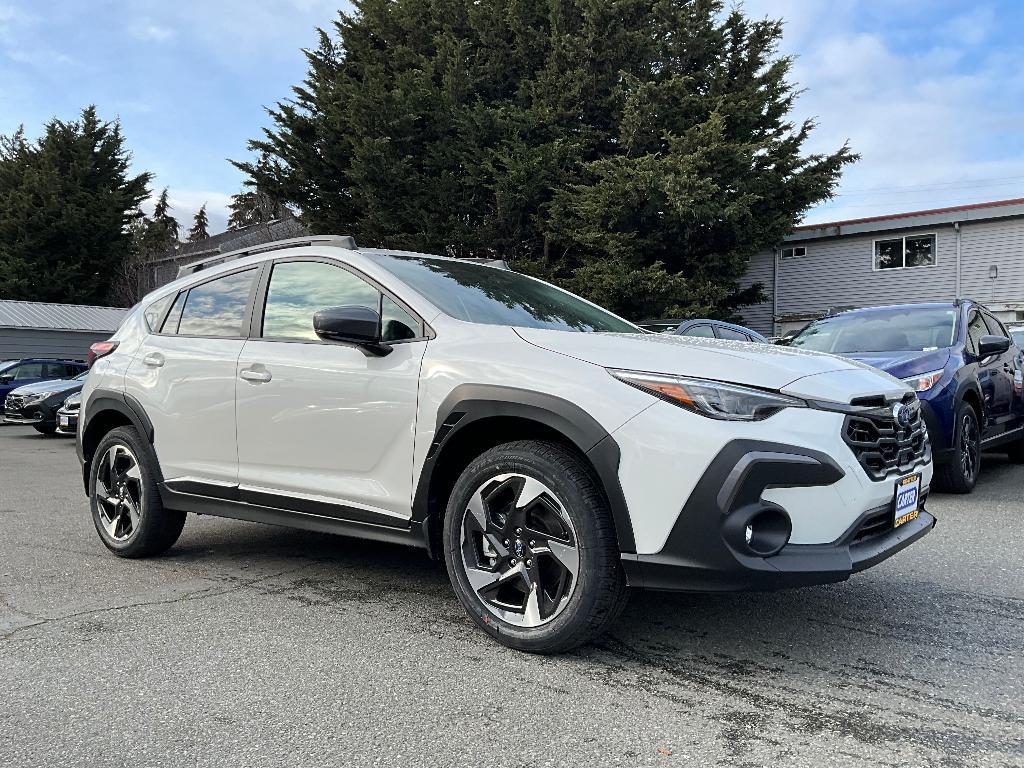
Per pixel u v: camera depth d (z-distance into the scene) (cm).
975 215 2223
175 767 214
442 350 321
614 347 295
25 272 3422
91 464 471
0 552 468
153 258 4028
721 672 278
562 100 2062
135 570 423
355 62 2316
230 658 293
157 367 426
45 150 3603
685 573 262
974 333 700
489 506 306
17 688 267
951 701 254
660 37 2152
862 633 318
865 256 2447
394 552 463
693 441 261
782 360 294
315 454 354
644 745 224
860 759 216
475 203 2123
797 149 2183
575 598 278
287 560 443
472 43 2242
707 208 1859
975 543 467
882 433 290
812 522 265
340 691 263
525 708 249
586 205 1914
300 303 383
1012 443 809
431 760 217
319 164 2211
